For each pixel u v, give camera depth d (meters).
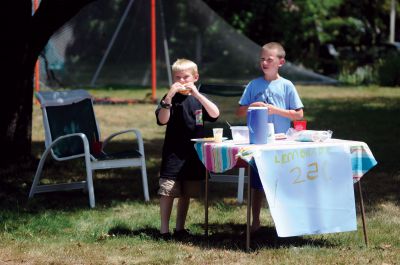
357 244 10.33
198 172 10.58
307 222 9.65
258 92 10.86
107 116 28.44
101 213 12.52
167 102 10.29
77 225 11.62
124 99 34.50
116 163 13.38
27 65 16.22
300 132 10.35
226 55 43.31
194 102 10.62
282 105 10.75
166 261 9.40
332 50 56.53
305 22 55.38
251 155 9.39
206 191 10.82
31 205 13.12
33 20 16.20
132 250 10.02
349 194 9.92
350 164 9.96
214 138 10.27
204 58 43.22
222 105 14.52
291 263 9.23
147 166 17.42
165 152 10.60
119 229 11.32
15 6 15.91
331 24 57.62
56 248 10.17
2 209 12.70
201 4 42.44
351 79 47.84
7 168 15.92
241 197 13.40
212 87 14.70
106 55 39.56
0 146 16.08
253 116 9.90
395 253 9.79
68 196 14.03
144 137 22.92
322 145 9.84
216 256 9.62
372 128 24.58
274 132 10.78
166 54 39.97
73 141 14.20
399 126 25.03
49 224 11.59
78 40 37.22
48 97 14.38
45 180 15.29
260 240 10.60
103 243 10.45
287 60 55.00
